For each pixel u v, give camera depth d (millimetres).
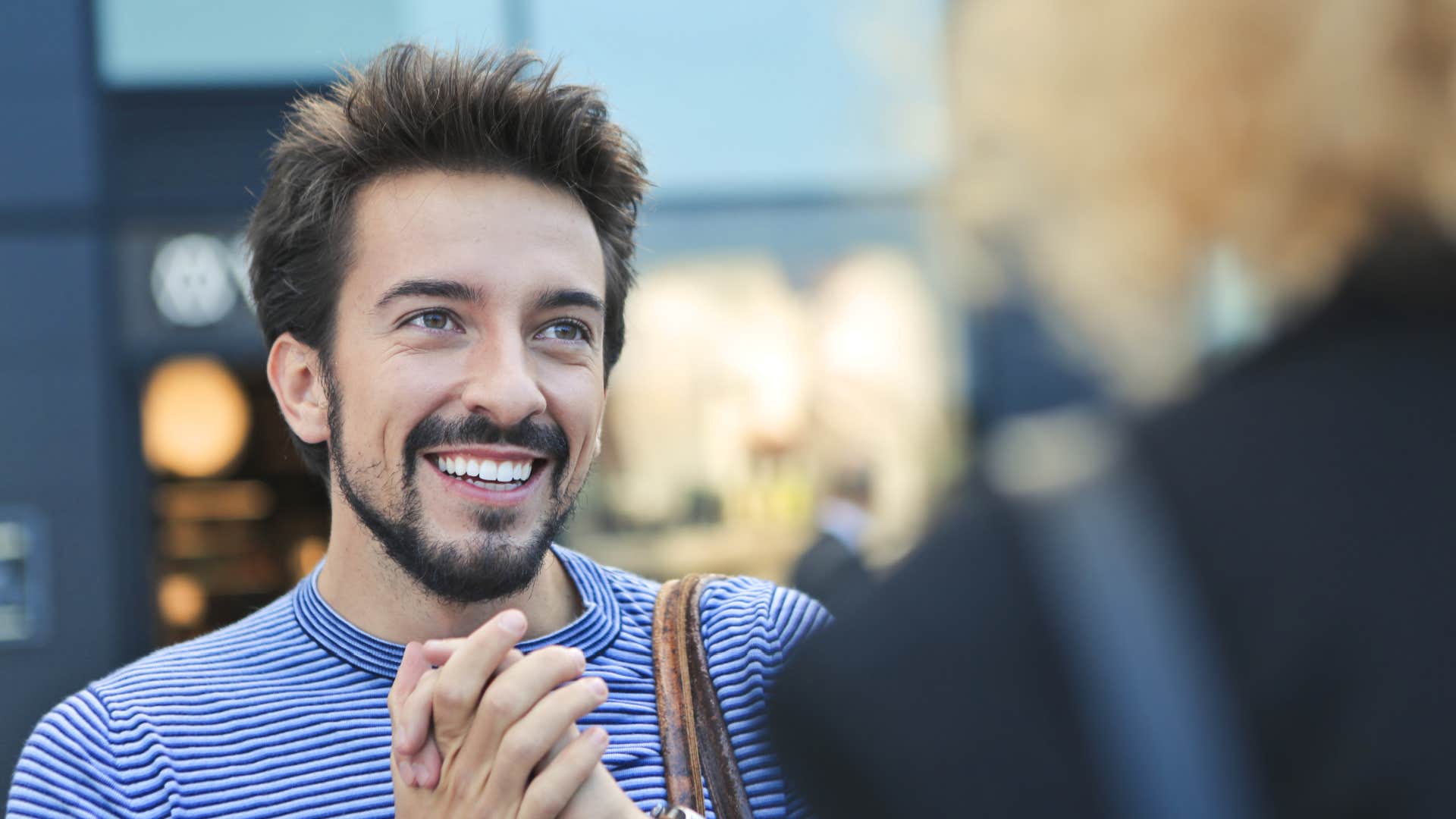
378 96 1556
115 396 5535
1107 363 569
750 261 5359
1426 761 469
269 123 5551
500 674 1285
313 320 1591
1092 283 536
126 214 5523
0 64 5480
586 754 1246
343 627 1568
